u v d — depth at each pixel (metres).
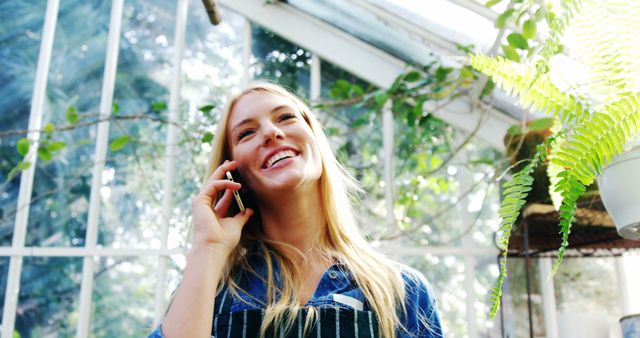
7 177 2.41
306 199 1.27
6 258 2.31
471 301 2.32
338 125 2.57
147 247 2.37
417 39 2.36
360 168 2.51
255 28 2.72
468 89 2.46
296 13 2.67
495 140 2.49
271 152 1.23
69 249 2.33
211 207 1.21
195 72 2.63
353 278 1.21
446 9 2.01
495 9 1.83
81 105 2.54
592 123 0.97
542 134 1.93
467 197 2.46
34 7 2.63
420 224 2.44
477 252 2.38
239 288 1.20
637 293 2.20
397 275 1.26
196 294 1.08
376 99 2.38
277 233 1.30
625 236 1.10
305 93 2.63
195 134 2.51
